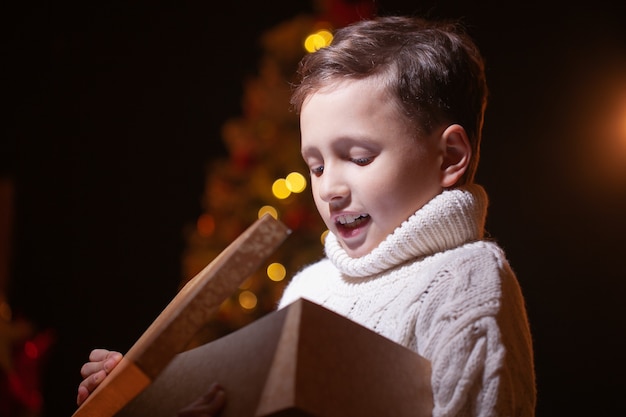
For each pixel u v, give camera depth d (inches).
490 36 121.5
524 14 120.5
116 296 157.2
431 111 41.2
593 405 116.8
